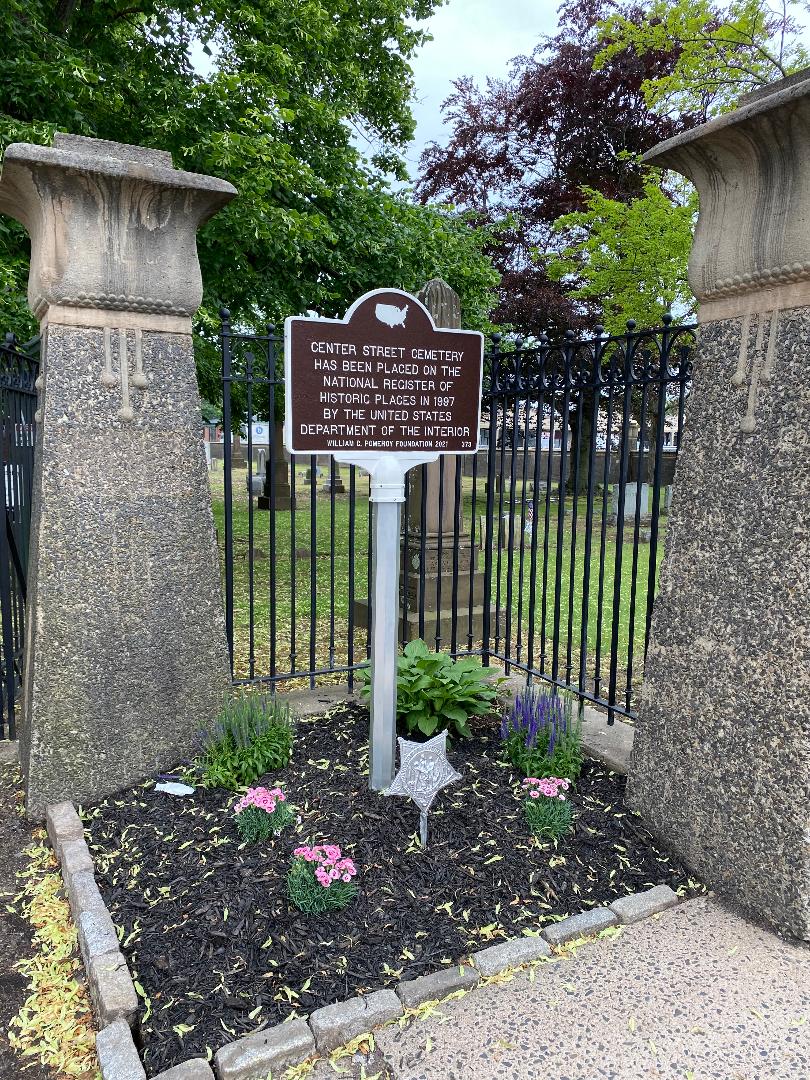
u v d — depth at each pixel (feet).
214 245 24.82
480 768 10.49
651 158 8.41
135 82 23.32
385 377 9.45
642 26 38.32
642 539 33.99
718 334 7.97
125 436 9.93
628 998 6.40
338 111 30.55
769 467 7.29
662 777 8.74
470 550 17.01
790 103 6.41
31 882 8.56
